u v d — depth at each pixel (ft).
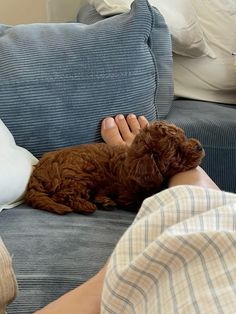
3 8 5.77
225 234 1.43
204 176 2.85
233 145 3.58
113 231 2.65
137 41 3.48
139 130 3.13
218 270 1.39
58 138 3.35
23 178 2.86
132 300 1.52
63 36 3.43
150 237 1.61
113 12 4.26
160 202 1.76
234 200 1.70
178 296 1.37
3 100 3.22
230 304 1.28
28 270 2.23
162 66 3.82
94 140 3.45
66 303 1.72
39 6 5.80
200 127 3.60
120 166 2.98
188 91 4.83
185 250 1.45
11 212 2.82
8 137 3.02
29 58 3.31
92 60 3.38
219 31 4.89
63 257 2.33
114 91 3.43
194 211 1.65
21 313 2.04
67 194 2.90
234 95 4.92
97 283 1.80
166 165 2.82
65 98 3.32
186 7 4.70
